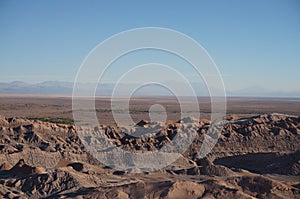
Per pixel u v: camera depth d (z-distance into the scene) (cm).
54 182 4700
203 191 4019
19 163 5547
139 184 4153
